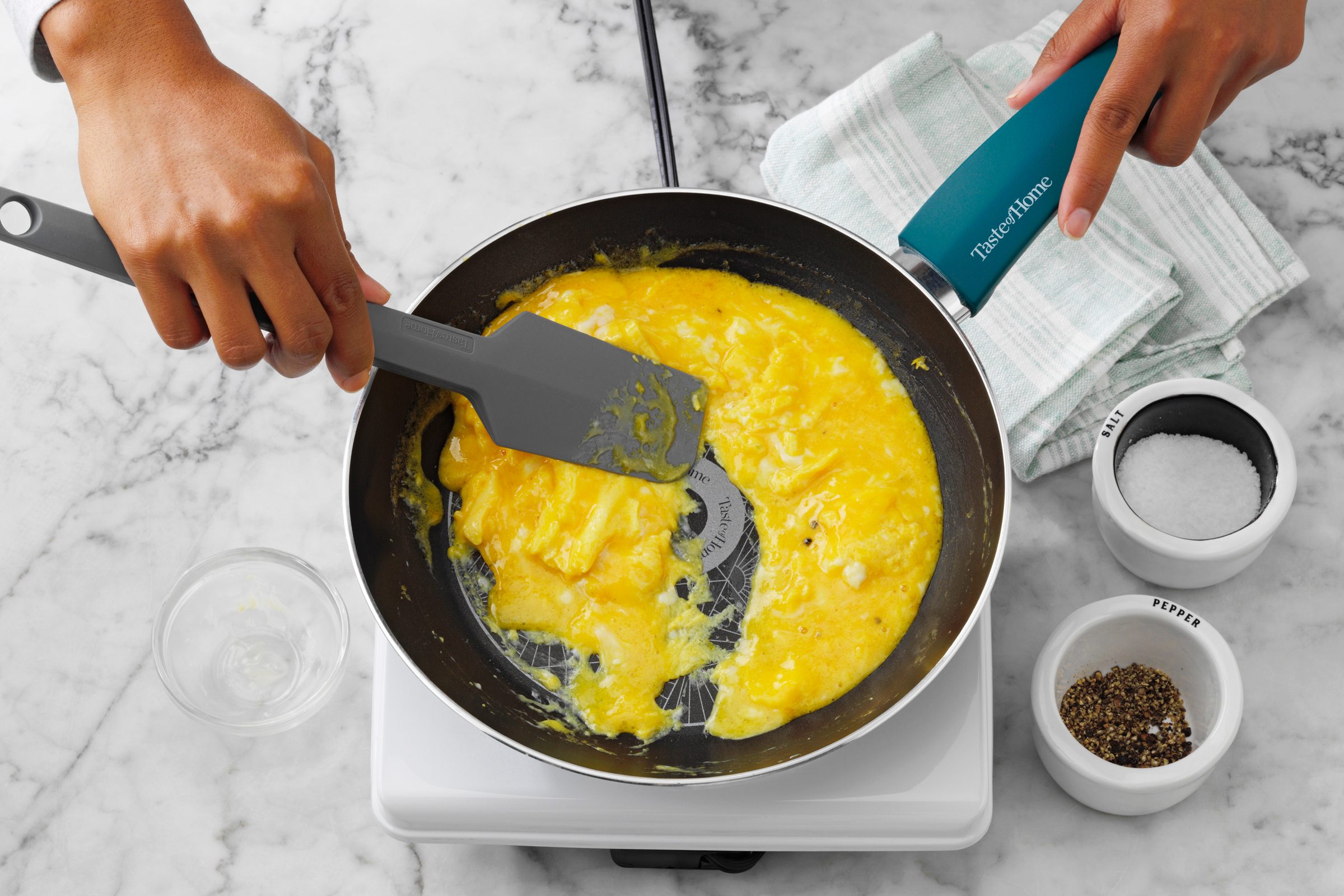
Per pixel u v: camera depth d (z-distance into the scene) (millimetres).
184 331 819
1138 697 1093
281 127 812
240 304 790
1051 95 954
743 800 977
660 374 1040
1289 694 1134
